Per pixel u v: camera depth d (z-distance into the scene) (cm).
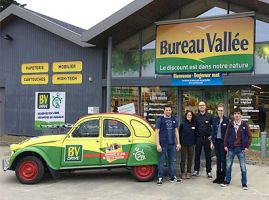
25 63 1892
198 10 1577
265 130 1444
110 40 1582
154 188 905
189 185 935
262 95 1453
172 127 962
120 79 1688
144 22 1608
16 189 900
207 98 1564
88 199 809
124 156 955
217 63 1470
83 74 1753
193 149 1012
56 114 1809
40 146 953
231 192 872
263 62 1430
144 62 1658
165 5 1520
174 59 1549
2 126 1969
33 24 1864
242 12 1491
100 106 1711
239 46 1434
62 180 996
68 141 955
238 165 1192
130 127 966
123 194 850
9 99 1933
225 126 948
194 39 1512
